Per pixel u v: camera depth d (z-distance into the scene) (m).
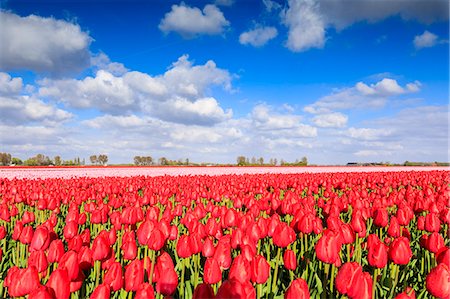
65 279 3.21
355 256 6.02
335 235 4.87
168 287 3.61
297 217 6.19
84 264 4.50
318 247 4.43
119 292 4.56
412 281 5.67
